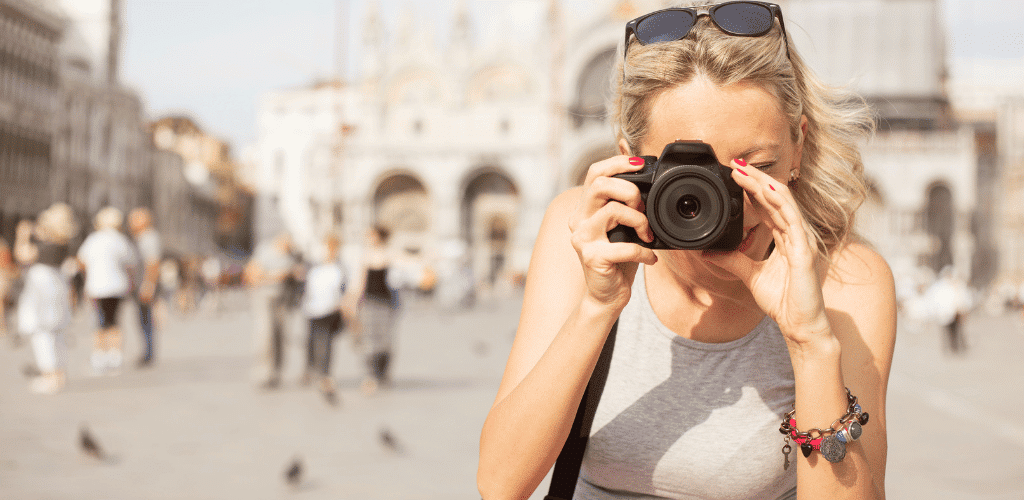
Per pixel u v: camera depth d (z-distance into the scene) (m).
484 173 68.62
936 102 66.12
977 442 7.50
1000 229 74.06
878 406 1.40
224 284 43.84
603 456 1.49
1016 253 72.31
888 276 1.49
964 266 62.19
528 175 66.25
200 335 20.45
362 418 8.52
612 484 1.51
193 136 94.06
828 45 66.75
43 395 9.73
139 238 13.04
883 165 62.62
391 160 68.38
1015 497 5.41
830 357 1.26
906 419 8.94
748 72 1.25
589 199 1.27
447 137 68.31
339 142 49.09
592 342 1.30
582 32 65.44
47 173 55.34
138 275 12.29
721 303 1.45
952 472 6.21
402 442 7.21
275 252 10.93
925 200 63.09
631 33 1.37
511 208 68.81
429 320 30.34
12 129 51.16
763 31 1.27
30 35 52.97
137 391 10.19
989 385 12.55
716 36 1.27
